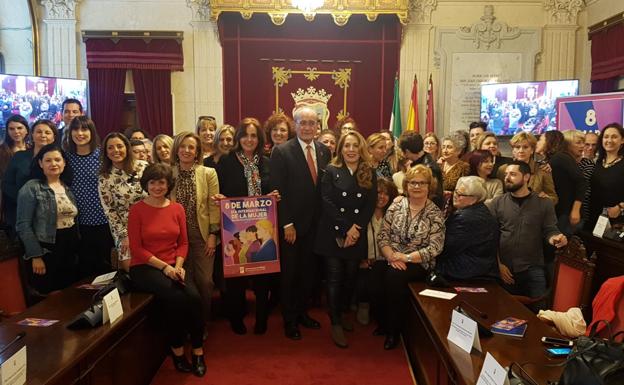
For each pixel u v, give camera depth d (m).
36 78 6.52
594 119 5.82
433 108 7.68
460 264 3.67
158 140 4.27
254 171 4.02
